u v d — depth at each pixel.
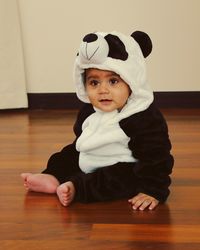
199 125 2.42
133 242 1.15
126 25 2.85
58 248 1.13
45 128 2.42
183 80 2.89
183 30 2.83
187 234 1.19
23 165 1.79
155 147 1.37
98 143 1.39
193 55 2.85
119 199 1.42
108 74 1.35
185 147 1.99
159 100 2.91
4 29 2.79
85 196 1.39
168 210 1.33
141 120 1.37
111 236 1.18
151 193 1.37
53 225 1.25
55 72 2.93
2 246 1.14
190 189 1.49
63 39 2.89
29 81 2.95
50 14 2.85
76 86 1.46
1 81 2.85
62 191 1.37
